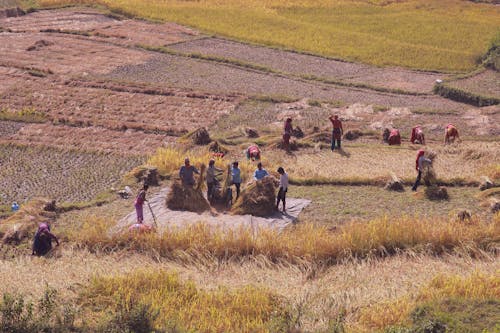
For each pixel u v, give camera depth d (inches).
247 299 894.4
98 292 922.7
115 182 1579.7
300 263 1058.1
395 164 1574.8
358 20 3535.9
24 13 3373.5
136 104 2204.7
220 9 3567.9
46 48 2797.7
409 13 3713.1
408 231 1108.5
